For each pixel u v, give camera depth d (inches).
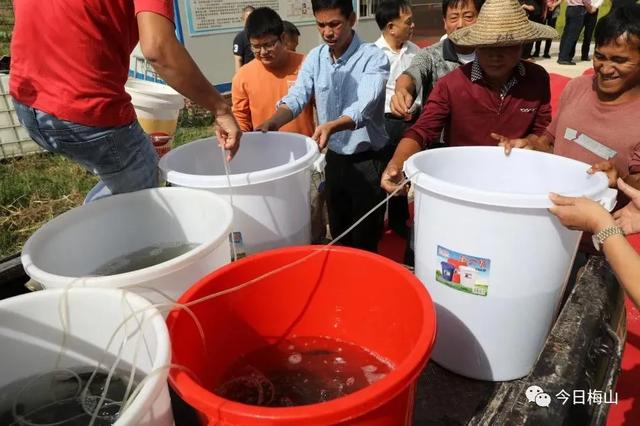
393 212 120.8
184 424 42.5
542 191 54.1
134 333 34.2
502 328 44.9
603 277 55.2
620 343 51.1
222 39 238.4
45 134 58.7
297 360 45.2
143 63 221.1
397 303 40.6
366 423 28.2
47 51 54.7
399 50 130.6
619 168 68.6
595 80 71.5
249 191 53.6
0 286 58.5
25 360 36.6
